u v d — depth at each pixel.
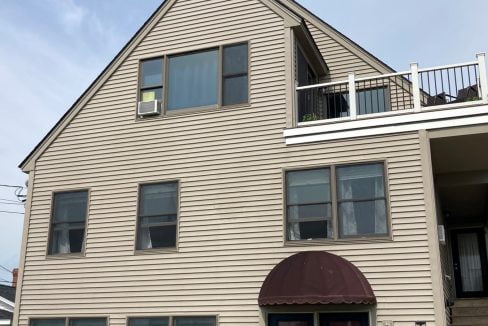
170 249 12.14
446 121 10.64
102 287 12.53
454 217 16.67
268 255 11.27
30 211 13.79
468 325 12.87
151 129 13.12
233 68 12.77
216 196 12.06
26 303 13.12
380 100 14.14
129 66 13.80
